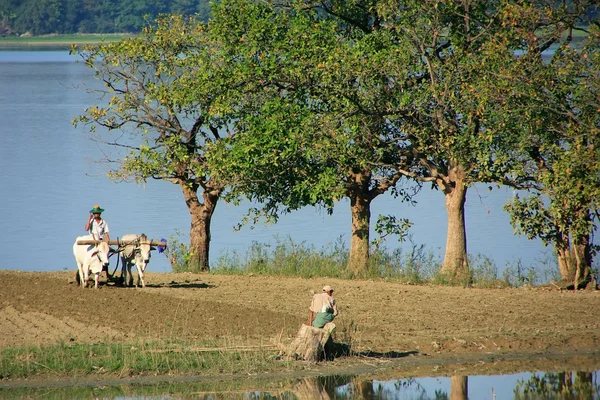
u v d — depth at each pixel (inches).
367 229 4365.2
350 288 3880.4
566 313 3267.7
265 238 6200.8
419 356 2755.9
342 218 7175.2
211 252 5639.8
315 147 3927.2
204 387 2490.2
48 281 4065.0
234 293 3750.0
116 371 2581.2
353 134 3880.4
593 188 3496.6
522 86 3582.7
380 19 4133.9
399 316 3240.7
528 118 3587.6
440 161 4259.4
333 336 2915.8
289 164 4128.9
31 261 5497.1
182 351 2728.8
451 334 2947.8
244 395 2431.1
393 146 4114.2
